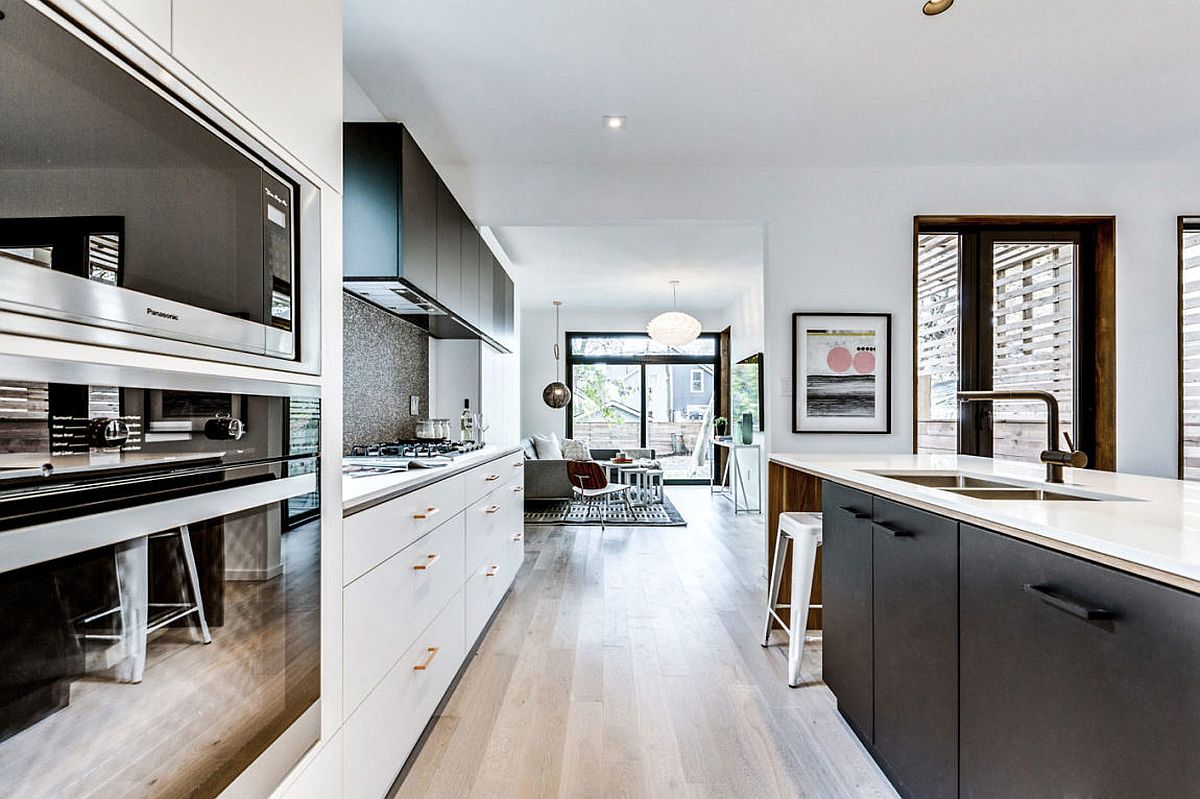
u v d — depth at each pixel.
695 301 8.32
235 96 1.03
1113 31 2.31
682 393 9.49
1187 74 2.61
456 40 2.35
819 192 3.64
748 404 7.30
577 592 3.70
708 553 4.73
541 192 3.64
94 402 0.75
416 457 2.67
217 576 0.97
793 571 2.51
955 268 3.85
